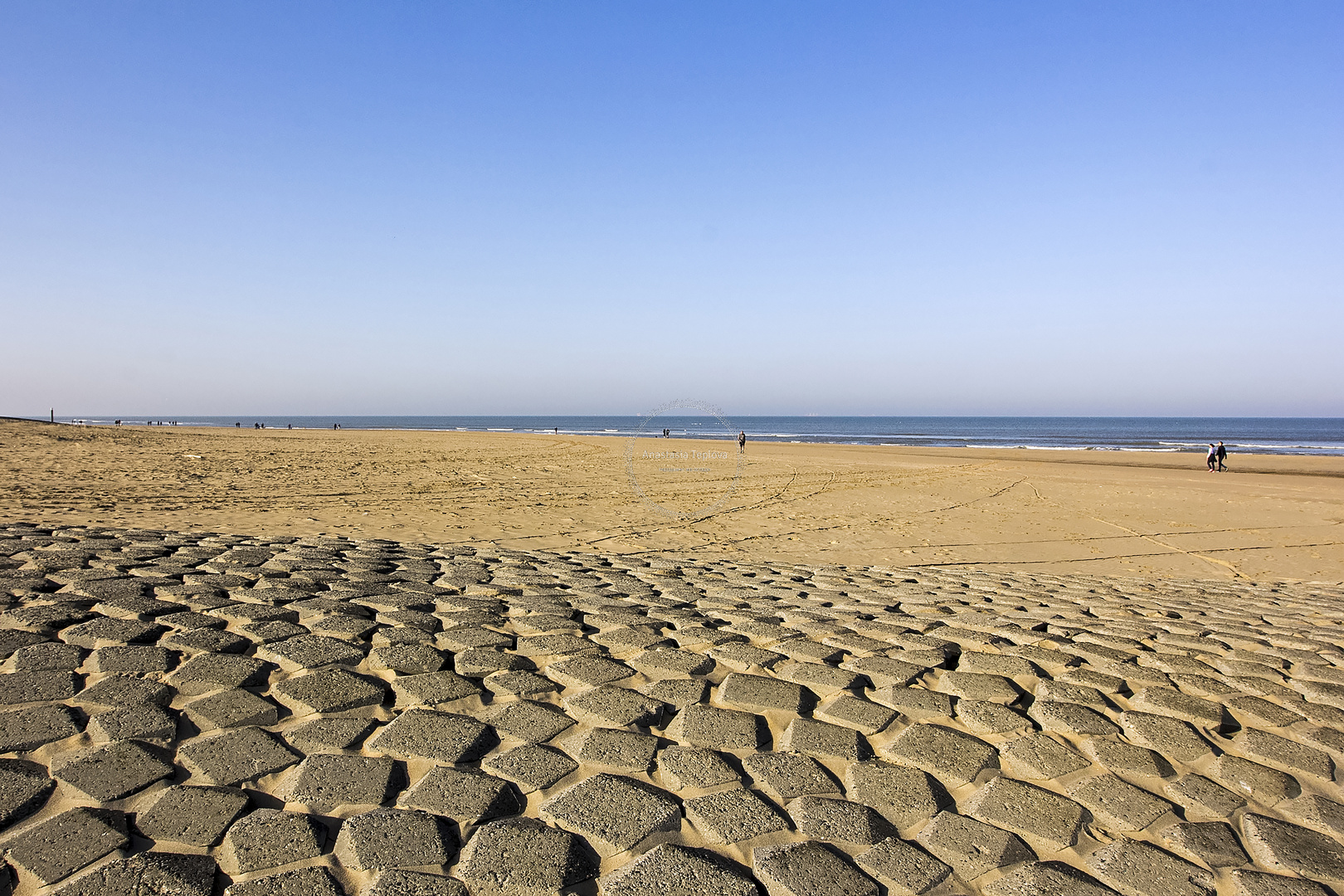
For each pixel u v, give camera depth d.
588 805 2.17
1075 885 1.89
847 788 2.34
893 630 4.18
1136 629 4.55
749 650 3.63
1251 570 9.12
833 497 15.67
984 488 18.27
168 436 34.59
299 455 24.11
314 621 3.70
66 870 1.77
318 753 2.38
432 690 2.90
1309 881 1.94
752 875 1.89
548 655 3.42
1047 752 2.62
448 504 12.20
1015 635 4.14
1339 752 2.70
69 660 2.97
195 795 2.11
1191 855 2.05
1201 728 2.87
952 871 1.94
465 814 2.09
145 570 4.75
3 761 2.22
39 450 19.95
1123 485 19.25
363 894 1.74
